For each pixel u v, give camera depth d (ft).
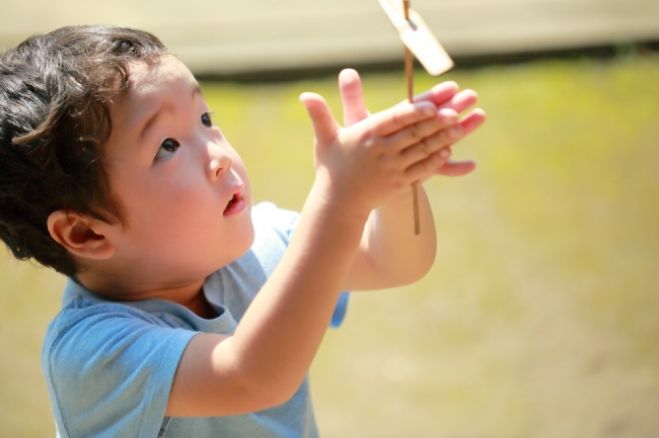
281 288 7.27
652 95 26.04
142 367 7.61
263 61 27.27
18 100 7.96
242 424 8.45
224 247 8.34
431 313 19.43
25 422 17.33
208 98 26.55
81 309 8.24
